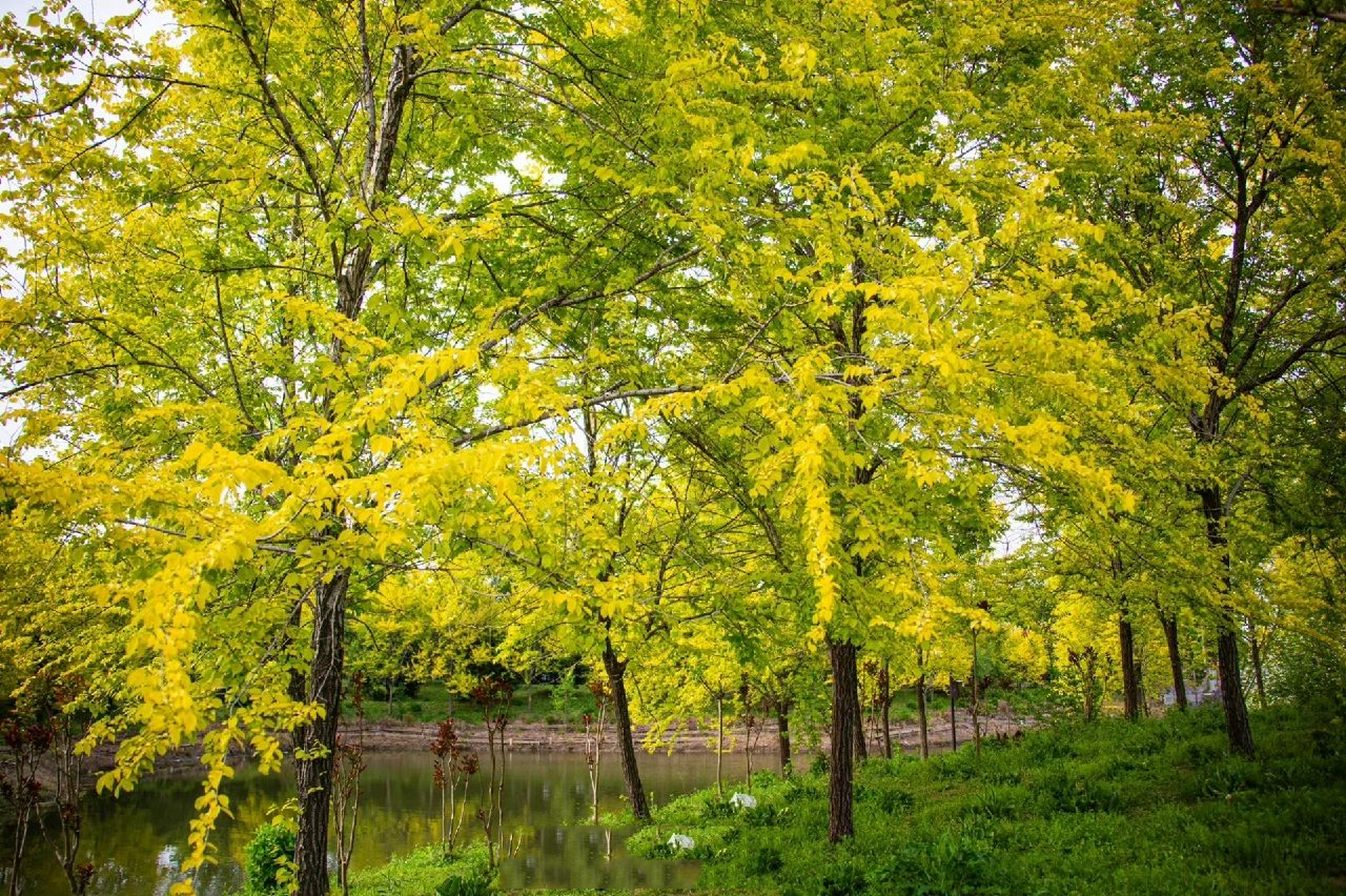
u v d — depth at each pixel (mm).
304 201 6355
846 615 3865
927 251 3781
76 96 4113
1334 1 3957
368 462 4531
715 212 4270
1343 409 7711
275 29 5125
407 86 5566
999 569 9852
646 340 6605
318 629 5094
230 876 11867
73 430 4910
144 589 2316
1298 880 5316
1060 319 5227
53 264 4418
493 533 3309
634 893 8367
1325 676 11367
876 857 7547
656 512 6430
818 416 3191
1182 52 7730
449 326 6070
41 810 16812
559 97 5453
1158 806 7922
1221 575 6426
